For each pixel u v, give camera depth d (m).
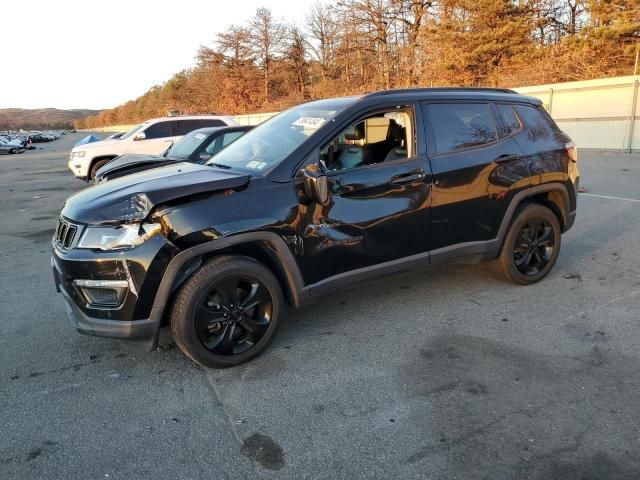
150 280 3.03
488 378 3.14
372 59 42.44
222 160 4.11
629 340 3.55
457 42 32.06
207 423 2.80
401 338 3.73
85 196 3.43
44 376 3.35
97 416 2.89
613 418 2.69
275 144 3.80
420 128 3.93
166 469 2.45
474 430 2.65
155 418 2.86
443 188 3.94
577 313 4.04
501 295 4.48
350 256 3.64
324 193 3.25
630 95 16.72
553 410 2.79
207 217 3.11
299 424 2.76
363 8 39.75
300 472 2.39
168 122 13.50
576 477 2.29
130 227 3.04
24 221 8.98
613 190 9.48
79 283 3.12
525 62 29.33
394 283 4.88
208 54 61.66
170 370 3.39
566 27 31.78
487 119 4.31
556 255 4.79
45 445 2.64
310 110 4.09
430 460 2.44
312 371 3.31
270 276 3.41
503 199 4.28
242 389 3.13
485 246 4.28
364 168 3.66
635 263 5.21
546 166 4.52
